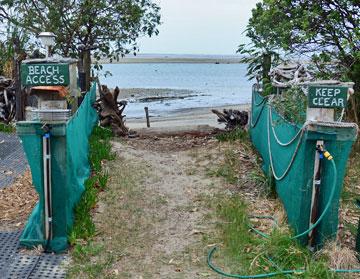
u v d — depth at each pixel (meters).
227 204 5.10
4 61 10.27
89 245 4.19
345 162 4.02
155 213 5.02
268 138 5.93
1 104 9.58
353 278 3.69
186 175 6.39
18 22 9.90
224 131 9.25
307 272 3.65
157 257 4.07
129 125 17.55
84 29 10.34
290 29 6.79
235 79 73.62
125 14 10.45
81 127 5.81
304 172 4.07
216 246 4.24
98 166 6.34
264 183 5.66
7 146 7.71
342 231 4.57
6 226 4.65
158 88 48.66
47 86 4.16
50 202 4.08
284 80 6.70
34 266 3.86
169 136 9.07
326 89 4.00
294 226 4.25
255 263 3.90
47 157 4.02
